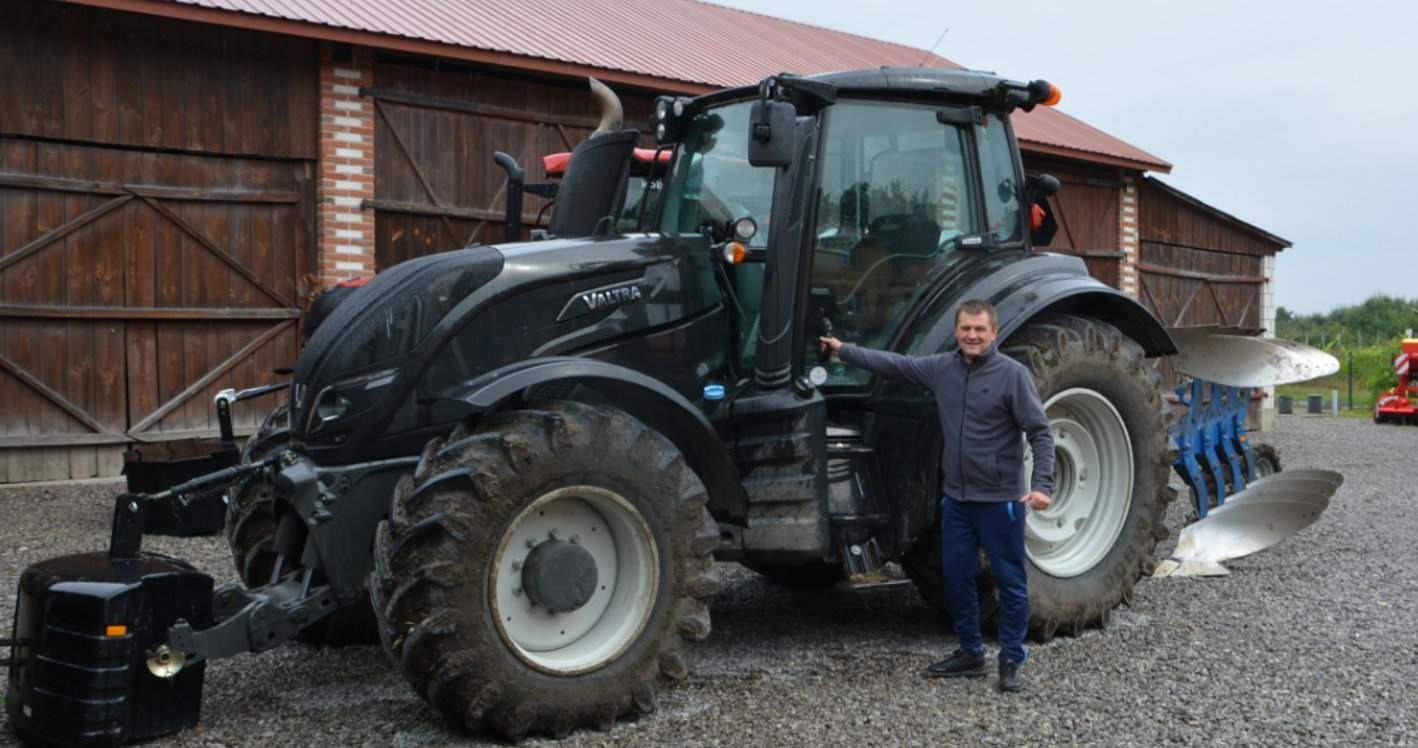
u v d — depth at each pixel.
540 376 3.66
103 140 8.77
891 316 4.69
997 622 4.62
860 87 4.55
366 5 10.18
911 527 4.44
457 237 10.48
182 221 9.18
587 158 5.02
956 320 4.13
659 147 4.93
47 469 8.80
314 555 3.71
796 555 4.22
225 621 3.55
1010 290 4.70
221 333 9.45
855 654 4.57
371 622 4.69
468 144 10.46
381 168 9.96
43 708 3.39
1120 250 15.63
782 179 4.20
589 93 11.15
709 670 4.35
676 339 4.27
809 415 4.22
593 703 3.64
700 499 3.89
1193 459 6.32
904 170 4.75
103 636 3.35
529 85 10.79
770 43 15.01
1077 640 4.73
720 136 4.69
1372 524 7.73
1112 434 4.98
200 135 9.15
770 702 3.94
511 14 11.70
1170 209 16.48
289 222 9.63
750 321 4.45
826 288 4.54
